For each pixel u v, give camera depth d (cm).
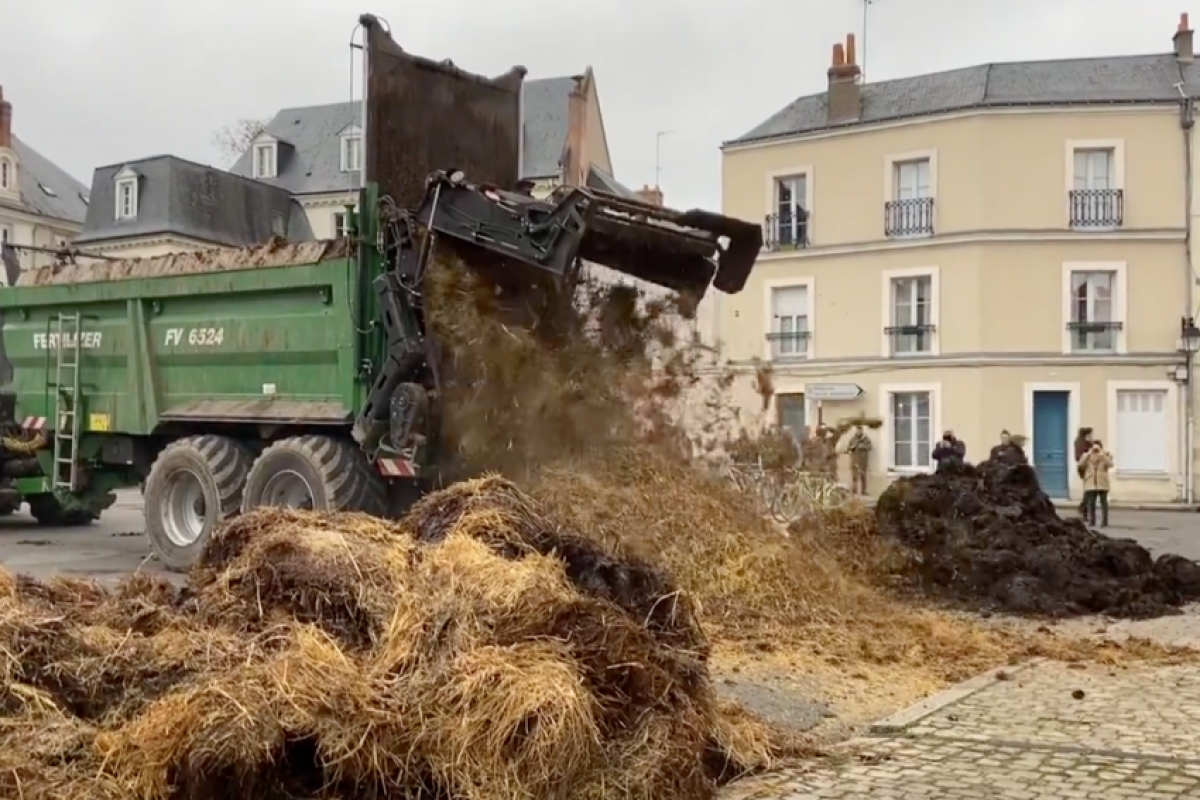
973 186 2894
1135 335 2852
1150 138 2844
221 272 1088
